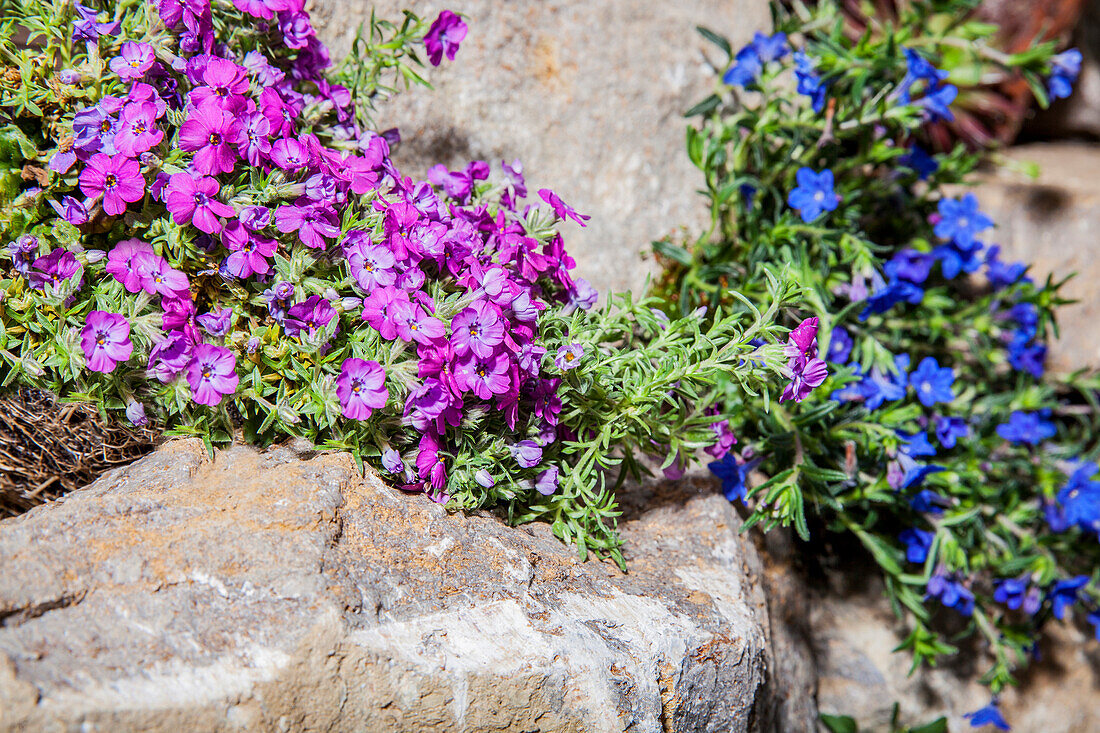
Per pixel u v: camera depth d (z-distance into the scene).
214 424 2.10
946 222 3.18
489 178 2.98
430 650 1.75
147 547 1.76
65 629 1.60
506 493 2.13
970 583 3.16
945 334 3.29
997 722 3.02
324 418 1.99
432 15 2.91
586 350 2.16
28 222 2.06
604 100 3.18
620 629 2.00
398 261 2.04
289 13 2.28
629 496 2.60
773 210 3.16
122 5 2.17
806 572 3.17
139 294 1.93
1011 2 3.98
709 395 2.38
